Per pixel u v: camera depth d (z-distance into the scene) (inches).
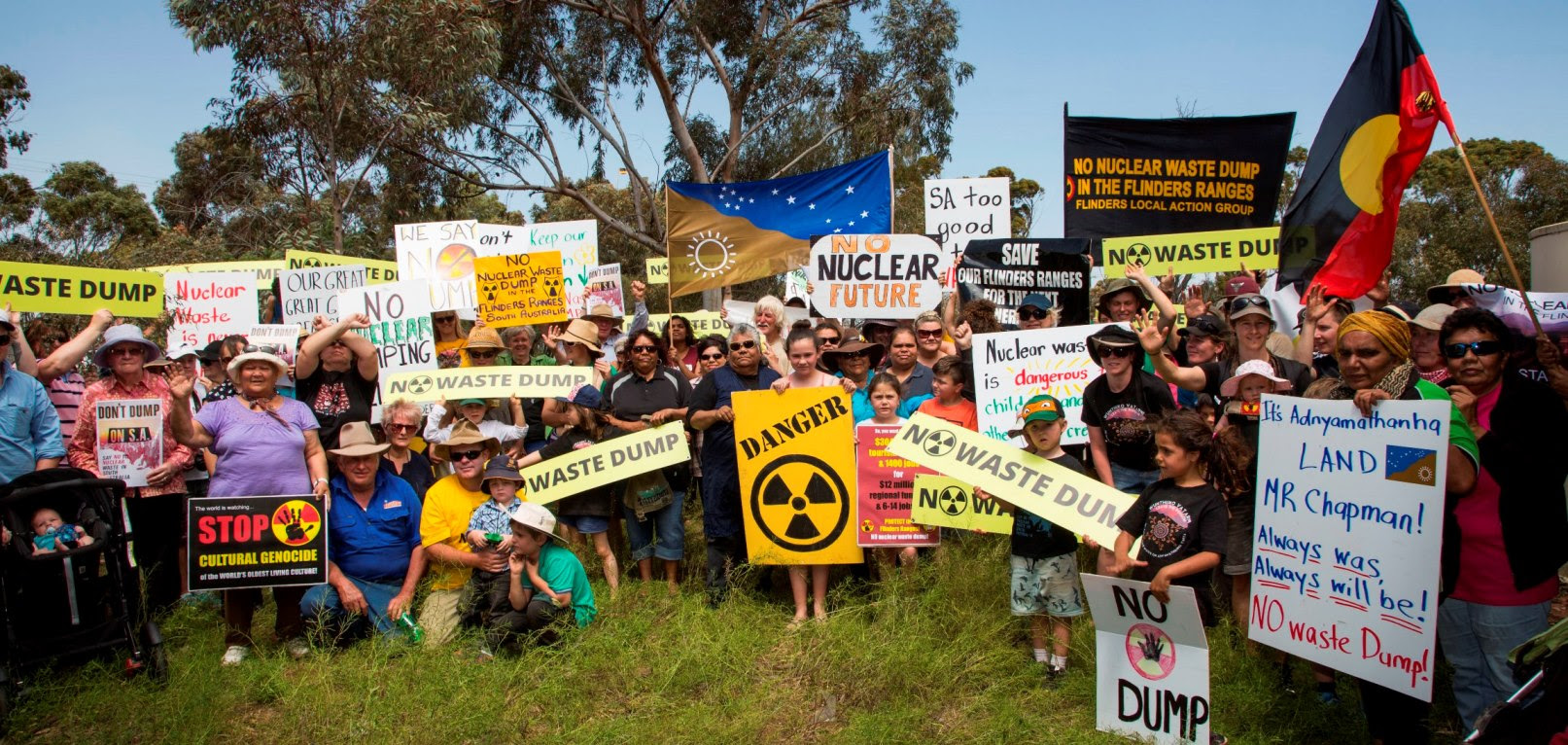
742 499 243.9
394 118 738.2
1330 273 238.2
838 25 1077.8
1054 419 197.2
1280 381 206.1
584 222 434.3
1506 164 1428.4
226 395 269.9
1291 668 192.5
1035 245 316.8
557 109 1088.8
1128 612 171.3
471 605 231.0
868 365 274.8
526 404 309.6
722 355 280.2
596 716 198.1
